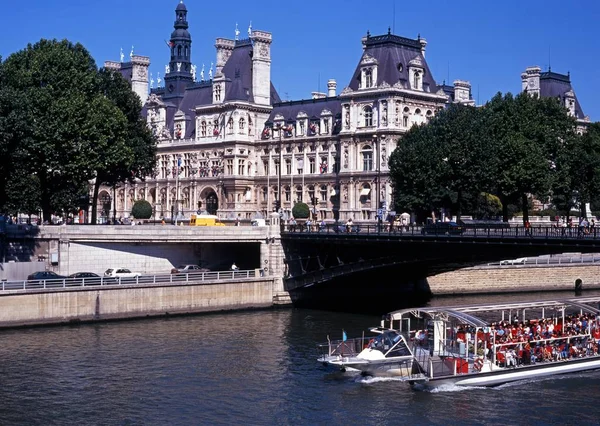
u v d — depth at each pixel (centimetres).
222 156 17725
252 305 9850
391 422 5578
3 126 9012
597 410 5806
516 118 12456
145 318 8931
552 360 6662
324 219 16262
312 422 5584
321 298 10531
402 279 10969
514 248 7869
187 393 6162
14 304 8069
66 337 7812
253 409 5828
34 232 9438
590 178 13200
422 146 12319
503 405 5912
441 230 8869
